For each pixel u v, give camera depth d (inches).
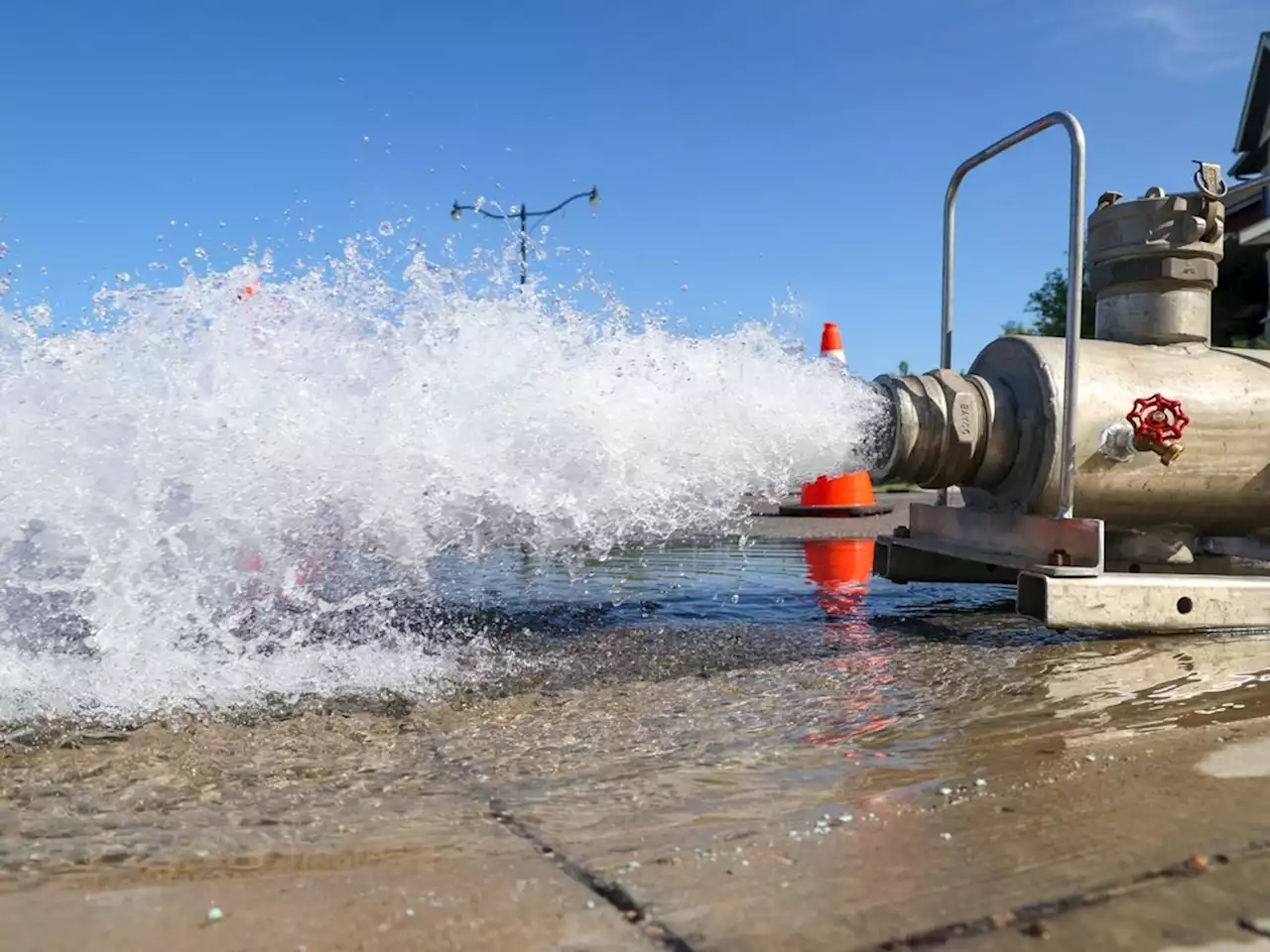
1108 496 141.1
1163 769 81.7
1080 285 132.2
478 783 80.1
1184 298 149.6
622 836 68.6
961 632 142.5
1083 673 116.9
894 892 58.4
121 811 73.7
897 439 142.3
